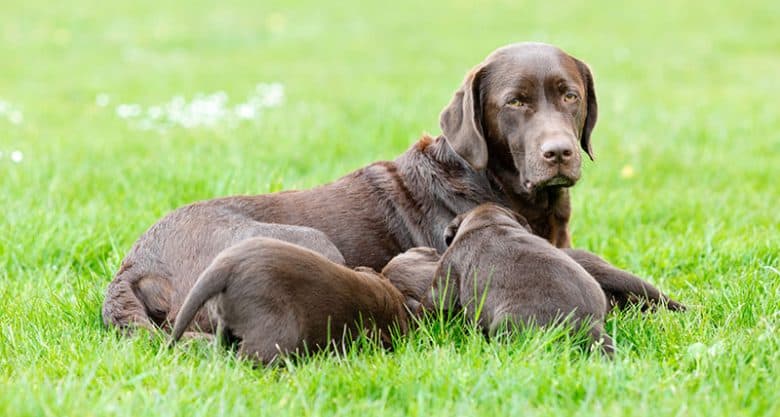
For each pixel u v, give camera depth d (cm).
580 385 647
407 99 2094
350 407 632
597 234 1151
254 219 907
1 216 1178
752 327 785
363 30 3662
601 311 764
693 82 2625
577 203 1252
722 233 1123
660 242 1105
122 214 1193
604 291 879
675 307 875
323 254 865
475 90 917
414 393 653
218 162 1424
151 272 878
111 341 777
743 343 713
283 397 646
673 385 646
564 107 897
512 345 725
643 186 1435
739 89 2506
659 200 1299
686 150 1667
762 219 1223
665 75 2725
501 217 841
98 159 1548
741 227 1170
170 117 1925
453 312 820
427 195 933
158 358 723
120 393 656
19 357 748
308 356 720
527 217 939
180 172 1354
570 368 673
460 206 923
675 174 1518
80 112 2117
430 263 875
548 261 769
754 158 1628
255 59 3073
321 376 677
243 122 1848
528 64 895
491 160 927
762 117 2019
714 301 862
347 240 917
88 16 3866
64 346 766
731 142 1772
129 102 2250
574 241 1127
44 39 3375
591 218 1212
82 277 994
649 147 1686
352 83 2528
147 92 2392
